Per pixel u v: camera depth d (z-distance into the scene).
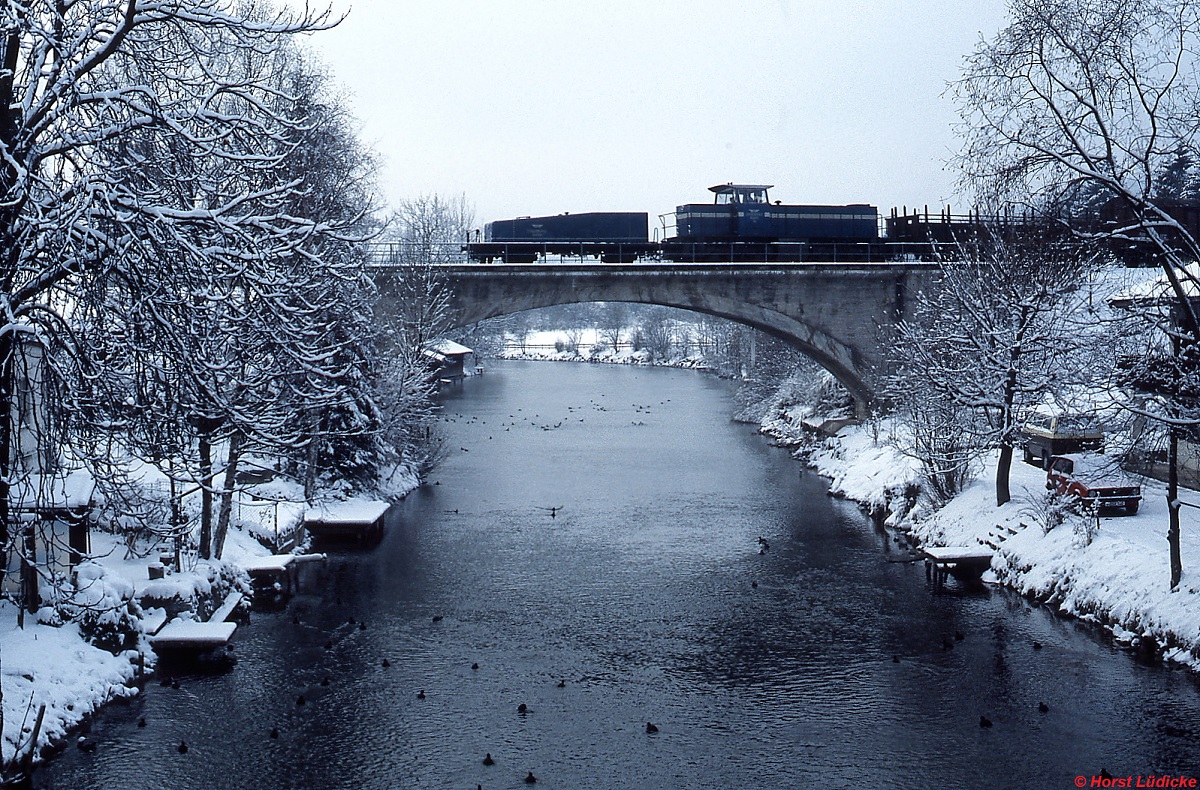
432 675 28.88
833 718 26.00
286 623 33.06
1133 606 30.70
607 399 100.19
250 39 18.52
